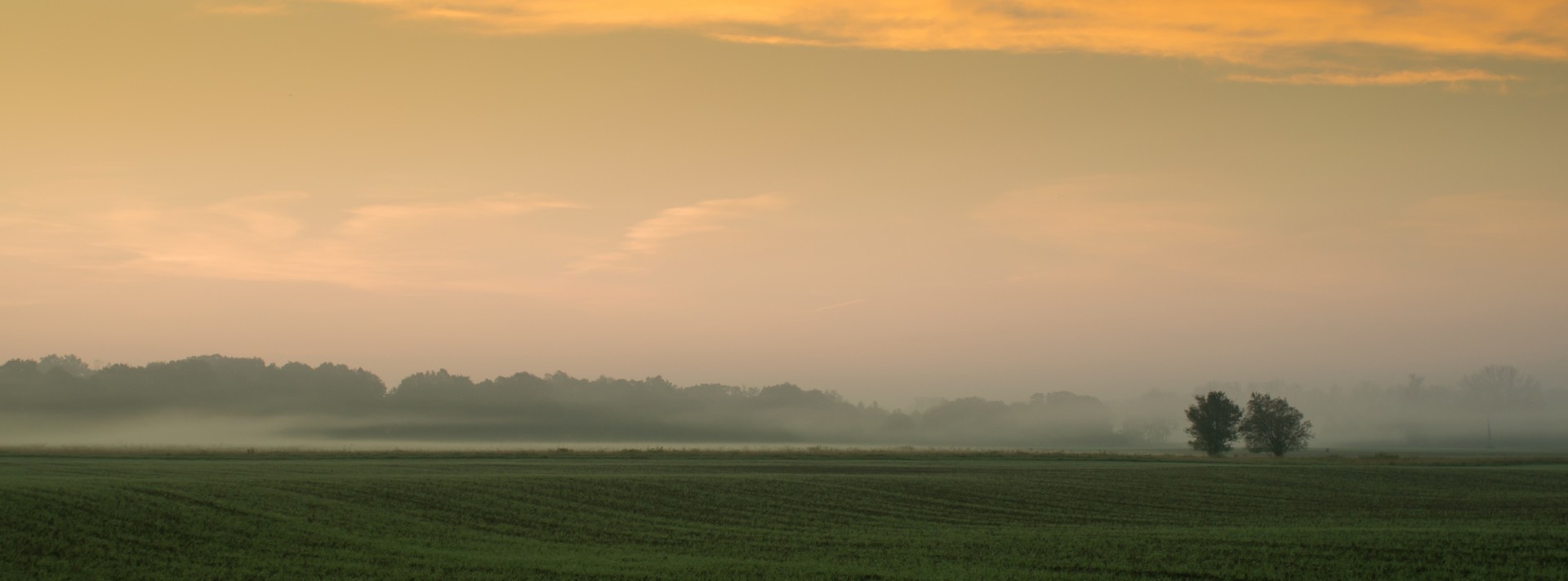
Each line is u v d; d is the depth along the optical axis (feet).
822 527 146.41
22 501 132.98
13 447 338.13
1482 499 194.90
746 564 111.14
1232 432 411.95
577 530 137.59
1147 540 129.39
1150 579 104.47
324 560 110.22
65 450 316.19
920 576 104.27
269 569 105.19
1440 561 113.60
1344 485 222.48
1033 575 105.40
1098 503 181.57
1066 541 129.29
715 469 246.68
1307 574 106.01
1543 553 117.50
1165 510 173.78
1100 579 103.76
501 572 104.73
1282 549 121.08
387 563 108.99
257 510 138.21
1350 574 106.11
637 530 139.74
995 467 273.95
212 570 104.27
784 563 112.37
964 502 179.73
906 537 134.82
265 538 121.19
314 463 244.01
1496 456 388.78
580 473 216.95
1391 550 119.96
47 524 121.80
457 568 106.73
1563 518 163.43
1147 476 239.50
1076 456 345.92
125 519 126.93
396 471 212.84
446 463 252.42
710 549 123.75
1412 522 156.25
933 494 190.19
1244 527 148.66
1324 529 143.02
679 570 107.24
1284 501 189.16
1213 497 194.29
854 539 132.87
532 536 131.95
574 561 112.06
